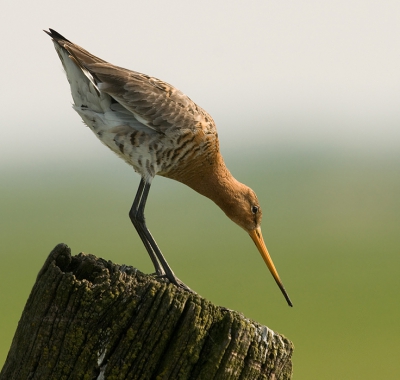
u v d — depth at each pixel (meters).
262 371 8.73
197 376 8.48
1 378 8.72
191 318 8.52
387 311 28.88
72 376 8.40
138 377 8.41
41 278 8.77
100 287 8.52
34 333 8.53
